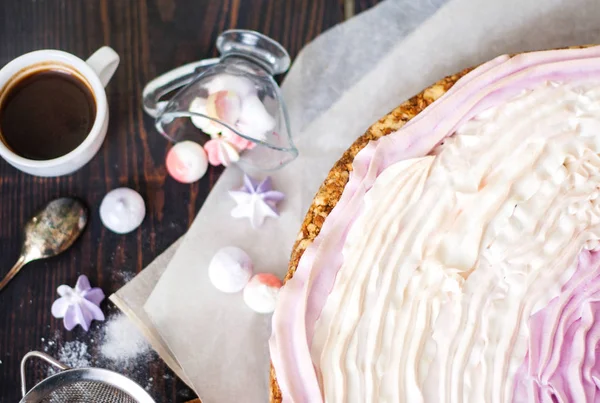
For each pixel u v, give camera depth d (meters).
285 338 0.52
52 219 0.61
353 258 0.53
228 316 0.61
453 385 0.52
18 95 0.59
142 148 0.62
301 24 0.65
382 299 0.52
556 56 0.56
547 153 0.54
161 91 0.62
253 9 0.64
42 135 0.59
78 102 0.60
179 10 0.64
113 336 0.61
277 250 0.62
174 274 0.61
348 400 0.51
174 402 0.60
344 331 0.52
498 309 0.53
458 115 0.54
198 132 0.63
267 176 0.63
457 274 0.53
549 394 0.53
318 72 0.64
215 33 0.64
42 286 0.61
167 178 0.62
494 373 0.53
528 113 0.55
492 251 0.54
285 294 0.53
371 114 0.64
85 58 0.63
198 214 0.62
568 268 0.54
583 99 0.55
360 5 0.65
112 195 0.61
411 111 0.57
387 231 0.53
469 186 0.54
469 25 0.64
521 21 0.64
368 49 0.64
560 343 0.53
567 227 0.54
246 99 0.60
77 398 0.57
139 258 0.62
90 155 0.60
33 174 0.59
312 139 0.63
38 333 0.60
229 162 0.62
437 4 0.65
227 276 0.60
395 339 0.52
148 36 0.63
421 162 0.54
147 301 0.60
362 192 0.54
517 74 0.55
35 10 0.63
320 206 0.55
